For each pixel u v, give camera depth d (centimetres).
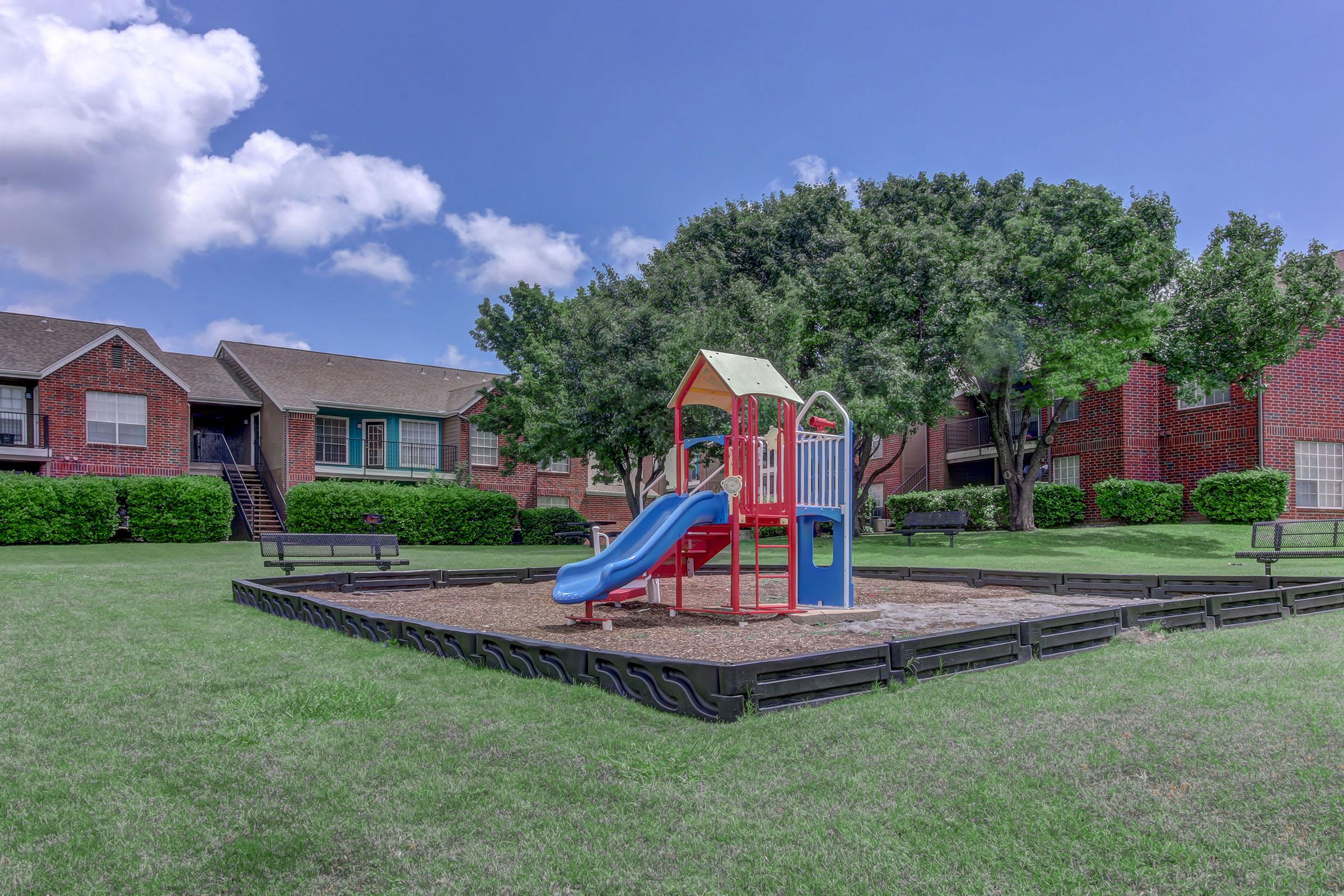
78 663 580
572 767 361
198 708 457
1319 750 362
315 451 2912
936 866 268
